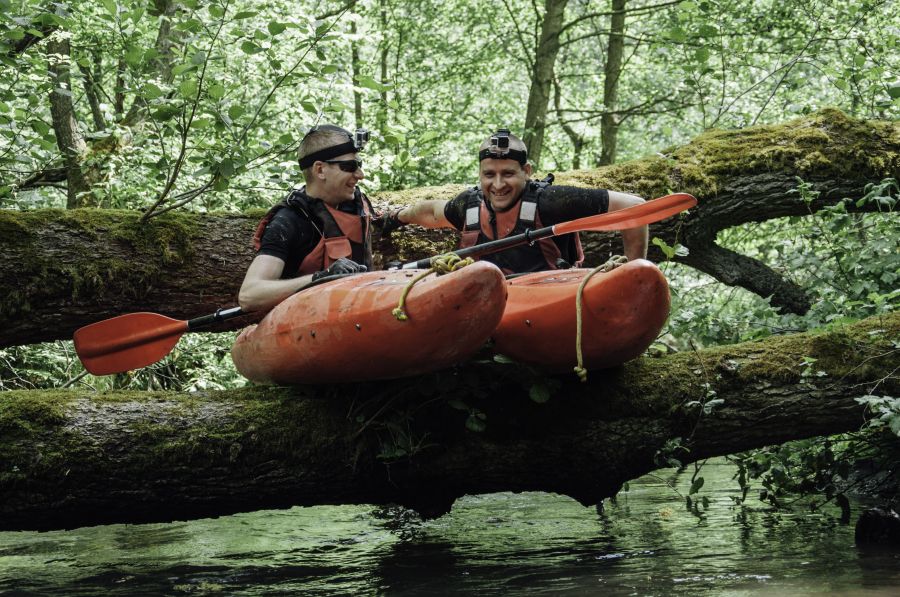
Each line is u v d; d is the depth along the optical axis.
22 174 7.22
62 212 4.71
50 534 4.84
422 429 3.67
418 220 4.40
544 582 3.35
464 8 11.57
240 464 3.64
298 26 5.12
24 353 7.09
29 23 5.06
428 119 11.20
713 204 5.75
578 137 11.84
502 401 3.75
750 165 5.77
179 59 5.16
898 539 3.75
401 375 3.47
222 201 6.96
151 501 3.62
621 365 3.91
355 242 3.96
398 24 11.23
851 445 4.51
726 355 3.98
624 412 3.79
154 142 6.50
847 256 5.04
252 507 3.75
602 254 5.58
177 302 4.87
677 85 9.72
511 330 3.51
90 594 3.45
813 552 3.64
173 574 3.79
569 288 3.39
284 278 3.95
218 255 4.91
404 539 4.50
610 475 3.84
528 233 3.63
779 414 3.87
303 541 4.52
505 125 11.91
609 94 10.37
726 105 7.99
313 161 3.85
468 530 4.66
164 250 4.78
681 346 7.51
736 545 3.87
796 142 5.86
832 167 5.76
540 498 5.66
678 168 5.73
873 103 6.66
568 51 13.02
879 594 2.89
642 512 4.88
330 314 3.41
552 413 3.75
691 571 3.38
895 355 3.89
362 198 4.07
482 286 3.08
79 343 3.96
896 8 7.59
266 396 3.85
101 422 3.60
